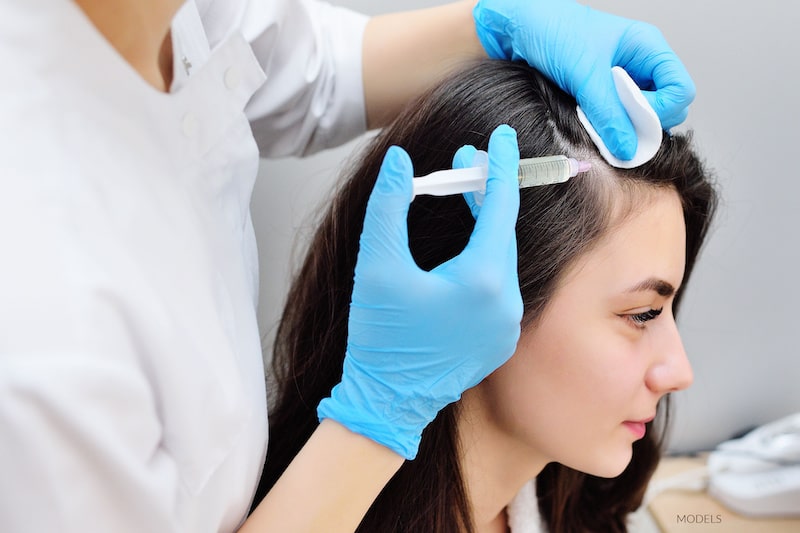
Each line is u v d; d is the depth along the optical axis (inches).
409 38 37.8
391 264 24.7
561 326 29.6
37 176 18.5
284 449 36.4
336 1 44.9
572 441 32.0
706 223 36.2
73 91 19.5
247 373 26.7
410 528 32.6
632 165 29.2
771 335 52.6
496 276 24.5
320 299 35.7
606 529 47.6
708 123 46.3
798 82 44.6
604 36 30.6
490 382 31.9
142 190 21.1
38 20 18.8
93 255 19.0
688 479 50.6
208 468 22.9
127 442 19.4
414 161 32.1
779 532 46.6
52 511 18.3
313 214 42.1
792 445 48.5
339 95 38.8
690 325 52.2
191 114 23.7
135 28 21.1
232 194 28.0
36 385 17.2
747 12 42.7
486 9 33.5
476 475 35.0
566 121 30.1
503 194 24.9
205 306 22.9
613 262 29.2
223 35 33.5
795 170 47.1
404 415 26.0
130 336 19.8
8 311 17.5
